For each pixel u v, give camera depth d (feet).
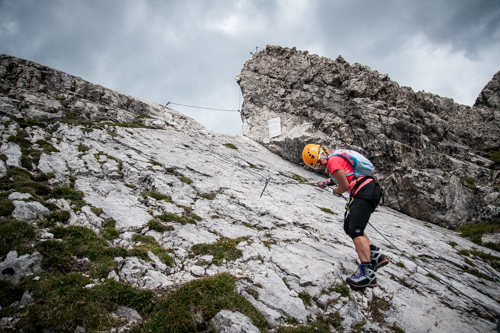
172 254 16.47
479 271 25.20
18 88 33.50
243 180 31.45
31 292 11.79
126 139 32.42
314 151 16.42
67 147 26.73
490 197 44.75
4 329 10.38
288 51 60.08
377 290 16.99
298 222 23.81
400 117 51.03
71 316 11.02
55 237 14.92
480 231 38.24
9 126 26.89
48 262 13.28
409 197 43.21
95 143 29.25
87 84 39.58
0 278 12.21
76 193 19.83
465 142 61.05
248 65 60.80
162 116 45.80
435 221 42.24
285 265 17.02
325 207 30.30
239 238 19.19
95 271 13.51
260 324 12.35
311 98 54.90
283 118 55.06
